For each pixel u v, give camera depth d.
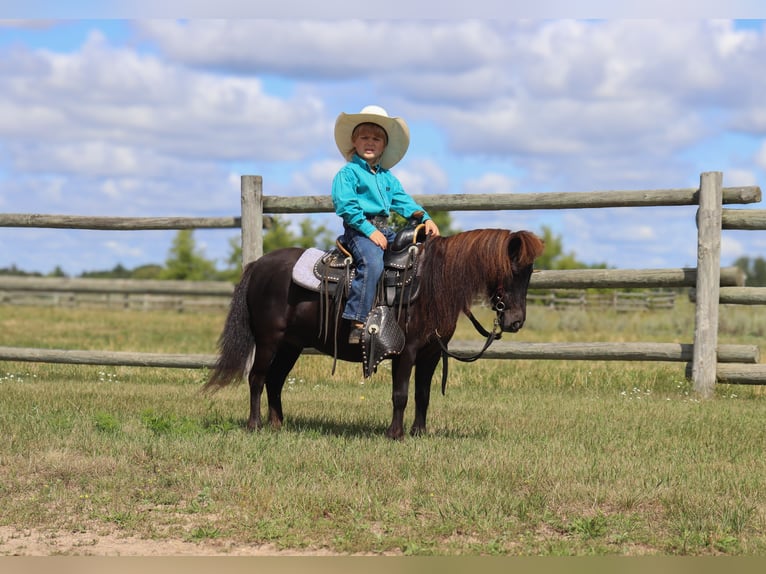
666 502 5.38
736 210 10.64
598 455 6.67
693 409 9.24
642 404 9.61
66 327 25.17
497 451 6.62
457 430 7.73
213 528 4.89
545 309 33.97
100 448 6.55
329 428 7.79
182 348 17.59
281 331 7.20
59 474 5.90
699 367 10.55
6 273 56.94
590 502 5.41
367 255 6.69
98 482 5.72
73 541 4.73
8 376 11.40
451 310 6.56
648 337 22.17
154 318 31.77
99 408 8.57
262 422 7.81
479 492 5.44
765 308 29.81
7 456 6.26
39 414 7.96
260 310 7.29
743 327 25.08
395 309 6.71
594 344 10.76
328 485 5.60
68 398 9.19
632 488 5.62
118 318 31.20
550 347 10.81
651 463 6.46
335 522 4.98
